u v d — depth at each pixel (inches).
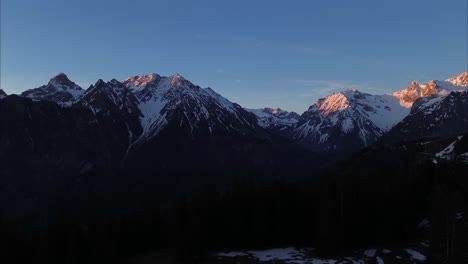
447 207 2564.0
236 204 3292.3
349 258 2775.6
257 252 3065.9
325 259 2785.4
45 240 2800.2
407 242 3097.9
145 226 3326.8
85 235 2758.4
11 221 3053.6
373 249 3004.4
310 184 3754.9
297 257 2859.3
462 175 3577.8
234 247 3233.3
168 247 3344.0
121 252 3129.9
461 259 2384.4
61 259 2792.8
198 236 2805.1
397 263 2615.7
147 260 2945.4
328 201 2967.5
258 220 3211.1
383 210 3142.2
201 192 3351.4
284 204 3331.7
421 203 3457.2
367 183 3351.4
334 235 2886.3
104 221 3137.3
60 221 2920.8
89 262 2645.2
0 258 2743.6
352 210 3100.4
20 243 2891.2
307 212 3358.8
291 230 3339.1
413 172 3754.9
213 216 3243.1
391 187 3312.0
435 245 2620.6
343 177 3405.5
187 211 3029.0
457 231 2566.4
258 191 3435.0
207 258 2861.7
